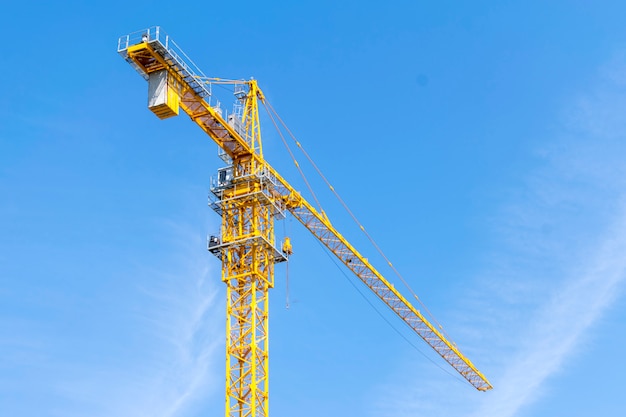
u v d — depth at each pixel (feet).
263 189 387.55
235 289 372.17
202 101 368.89
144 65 357.41
